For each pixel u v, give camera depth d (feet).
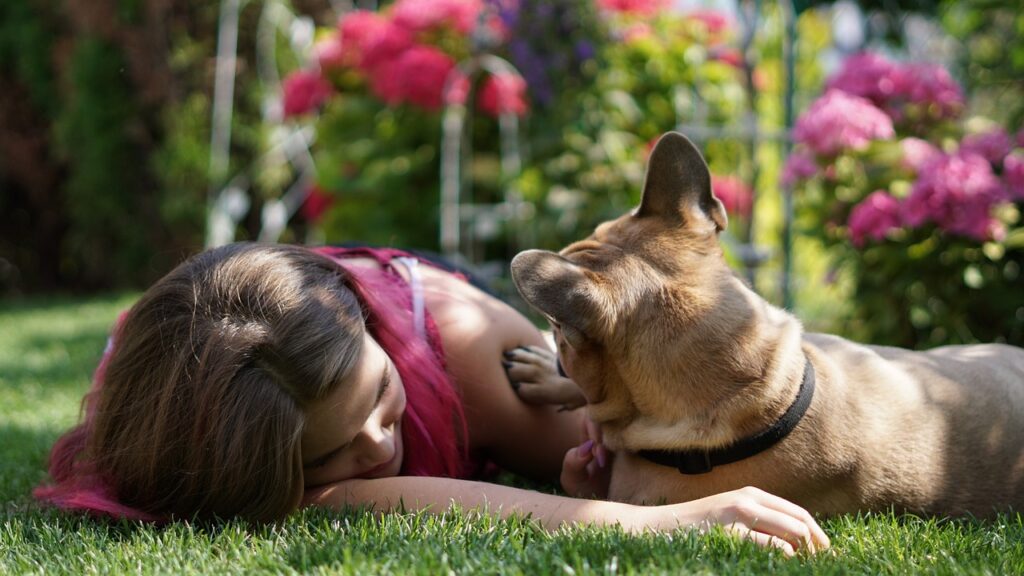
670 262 6.74
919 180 12.55
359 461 6.90
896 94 14.35
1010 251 12.66
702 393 6.43
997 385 7.34
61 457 7.70
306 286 6.72
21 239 37.22
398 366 7.43
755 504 5.94
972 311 12.96
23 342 20.44
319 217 22.86
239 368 6.33
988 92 17.63
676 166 7.05
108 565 5.84
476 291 8.91
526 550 5.62
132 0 30.17
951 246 12.64
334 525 6.20
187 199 29.58
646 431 6.67
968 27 17.20
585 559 5.35
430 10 20.59
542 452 8.47
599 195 19.85
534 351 8.41
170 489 6.57
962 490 6.84
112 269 34.17
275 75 27.84
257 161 28.32
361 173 22.36
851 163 13.78
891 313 13.26
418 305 8.10
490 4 19.19
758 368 6.41
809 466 6.41
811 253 21.25
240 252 7.02
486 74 20.44
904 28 18.01
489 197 21.54
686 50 21.45
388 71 20.31
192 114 29.37
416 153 21.99
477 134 21.63
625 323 6.54
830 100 13.73
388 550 5.76
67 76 32.30
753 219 18.90
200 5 29.86
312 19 29.35
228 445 6.26
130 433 6.65
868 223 12.80
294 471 6.40
